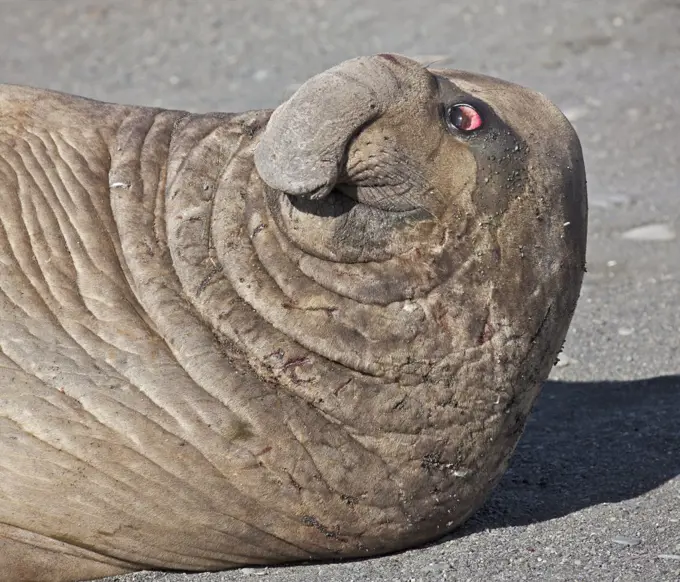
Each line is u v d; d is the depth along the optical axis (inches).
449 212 756.6
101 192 807.1
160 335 753.6
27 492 720.3
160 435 724.7
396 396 748.0
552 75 2032.5
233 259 764.0
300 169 719.1
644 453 958.4
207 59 2177.7
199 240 776.9
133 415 725.3
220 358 742.5
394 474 756.6
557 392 1122.0
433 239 754.8
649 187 1633.9
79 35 2333.9
